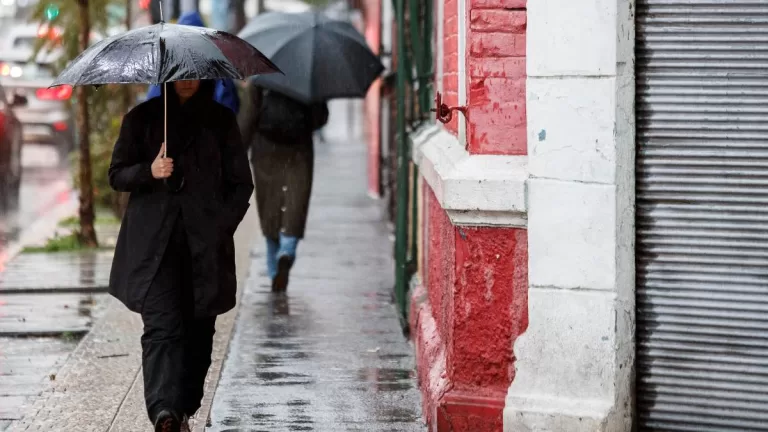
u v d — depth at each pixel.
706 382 14.31
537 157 14.32
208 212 14.88
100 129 40.12
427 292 20.34
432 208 19.02
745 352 14.16
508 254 14.69
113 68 14.27
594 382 14.41
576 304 14.39
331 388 18.56
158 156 14.70
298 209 26.05
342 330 22.81
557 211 14.31
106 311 24.02
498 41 14.73
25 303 25.20
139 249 14.73
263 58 15.34
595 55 14.05
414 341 20.78
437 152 17.58
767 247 14.02
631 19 14.10
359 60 26.62
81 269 28.80
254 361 20.30
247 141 26.09
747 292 14.11
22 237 36.00
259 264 30.55
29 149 53.19
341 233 36.47
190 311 15.34
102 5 34.38
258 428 16.42
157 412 14.35
